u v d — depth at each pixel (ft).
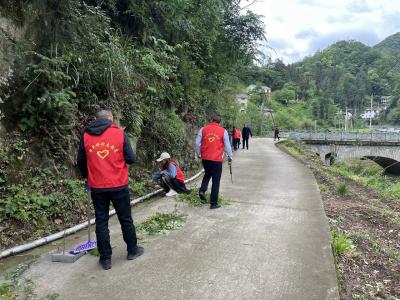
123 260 14.69
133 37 30.45
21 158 18.19
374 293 13.85
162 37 33.58
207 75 53.01
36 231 16.89
